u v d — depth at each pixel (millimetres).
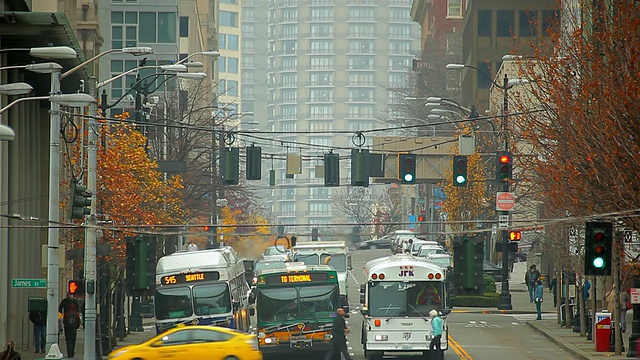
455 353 118562
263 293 108062
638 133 91875
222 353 91812
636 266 100750
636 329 111938
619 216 95500
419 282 107875
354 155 120938
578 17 157375
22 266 134750
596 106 97812
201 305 113625
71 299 110812
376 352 109500
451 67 149500
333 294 108062
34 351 124125
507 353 118875
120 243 121375
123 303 133875
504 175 125250
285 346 107062
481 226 195875
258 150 121750
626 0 102062
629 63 96125
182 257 115812
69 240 129000
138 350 92062
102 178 122500
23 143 136000
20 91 88875
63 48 87438
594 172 96438
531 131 116438
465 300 176875
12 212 127312
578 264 127938
